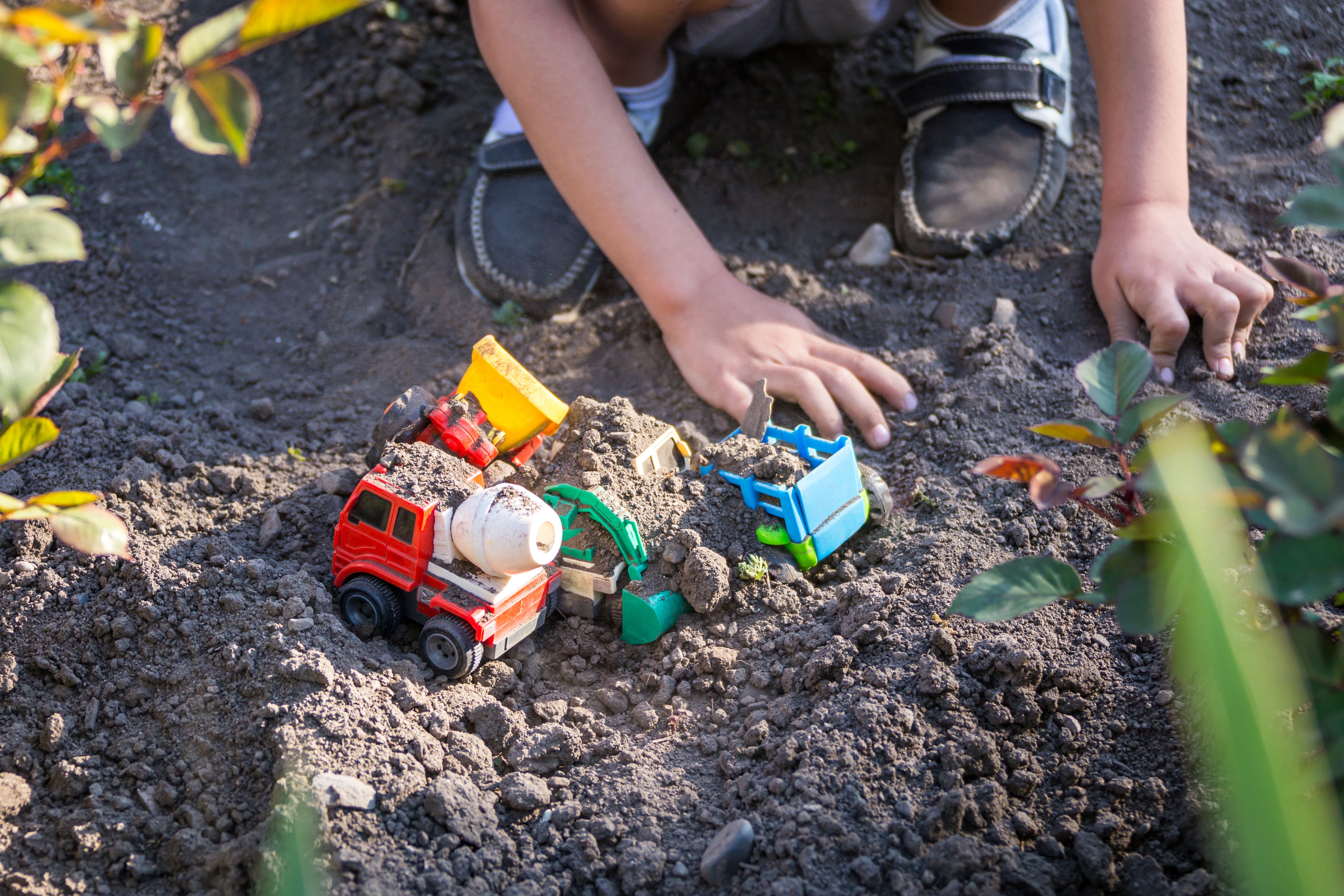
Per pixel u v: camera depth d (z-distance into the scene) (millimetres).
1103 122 757
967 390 729
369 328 811
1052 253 789
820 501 654
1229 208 788
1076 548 658
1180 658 542
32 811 588
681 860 571
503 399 670
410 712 610
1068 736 590
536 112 737
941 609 630
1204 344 707
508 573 624
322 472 719
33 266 813
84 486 685
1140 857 559
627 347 779
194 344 800
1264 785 407
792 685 622
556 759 608
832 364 729
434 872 562
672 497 666
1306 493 412
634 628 647
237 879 562
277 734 589
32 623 634
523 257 792
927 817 569
